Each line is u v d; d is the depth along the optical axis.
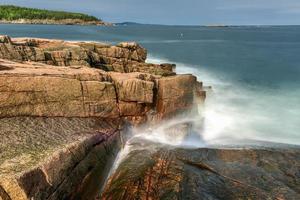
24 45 29.33
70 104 17.72
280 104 29.94
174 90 21.23
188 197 12.74
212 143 19.20
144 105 20.25
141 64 33.47
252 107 28.53
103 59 32.72
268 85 39.31
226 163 15.54
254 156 16.27
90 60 30.39
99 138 15.81
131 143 18.27
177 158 15.64
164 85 20.83
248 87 37.69
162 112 20.70
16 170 11.00
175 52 76.06
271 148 17.44
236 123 24.02
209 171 14.66
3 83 16.06
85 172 13.60
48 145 13.40
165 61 57.09
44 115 17.08
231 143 19.17
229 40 137.12
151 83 19.88
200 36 168.75
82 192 13.18
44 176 11.49
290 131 22.84
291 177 14.41
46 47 30.92
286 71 51.31
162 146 17.50
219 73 47.03
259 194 13.06
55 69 19.86
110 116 18.92
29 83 16.75
